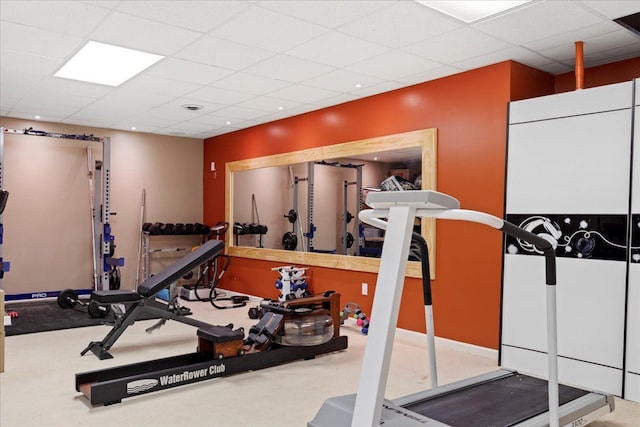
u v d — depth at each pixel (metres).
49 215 7.44
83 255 7.72
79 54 4.32
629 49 4.19
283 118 7.00
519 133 4.21
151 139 8.34
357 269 5.81
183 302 7.48
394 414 2.27
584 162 3.79
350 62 4.50
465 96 4.75
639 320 3.47
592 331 3.70
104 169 7.27
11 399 3.40
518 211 4.19
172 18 3.54
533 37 3.89
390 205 2.18
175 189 8.60
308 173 6.57
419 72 4.80
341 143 6.05
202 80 5.10
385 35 3.85
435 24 3.63
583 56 4.19
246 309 6.93
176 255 8.56
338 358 4.50
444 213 2.10
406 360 4.42
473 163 4.66
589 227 3.74
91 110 6.56
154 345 4.88
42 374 3.94
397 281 2.02
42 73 4.88
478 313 4.60
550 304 2.30
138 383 3.43
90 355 4.50
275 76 4.95
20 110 6.59
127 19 3.57
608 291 3.63
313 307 4.77
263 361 4.14
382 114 5.56
